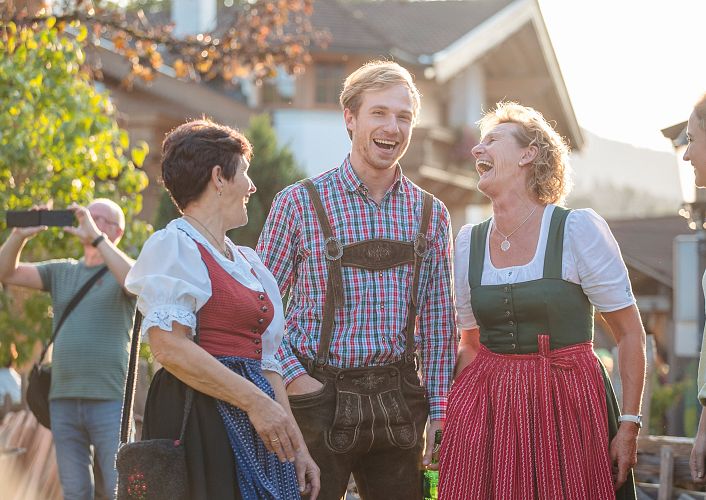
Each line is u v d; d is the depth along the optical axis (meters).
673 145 9.41
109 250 6.29
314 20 22.56
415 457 4.57
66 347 6.31
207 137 3.73
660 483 6.54
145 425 3.67
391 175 4.57
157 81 22.44
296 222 4.51
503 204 4.32
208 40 10.84
